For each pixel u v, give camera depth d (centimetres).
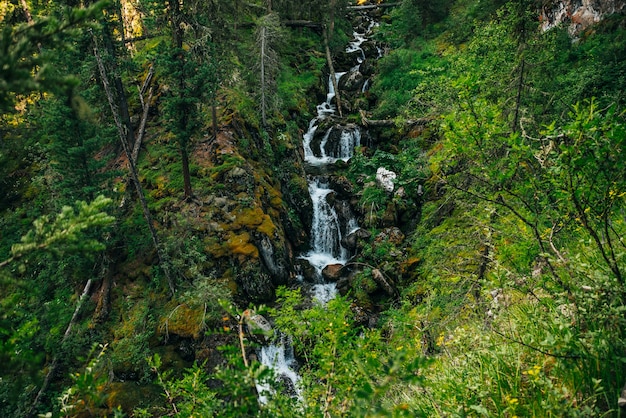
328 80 2986
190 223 1487
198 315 1253
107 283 1384
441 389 351
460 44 2464
